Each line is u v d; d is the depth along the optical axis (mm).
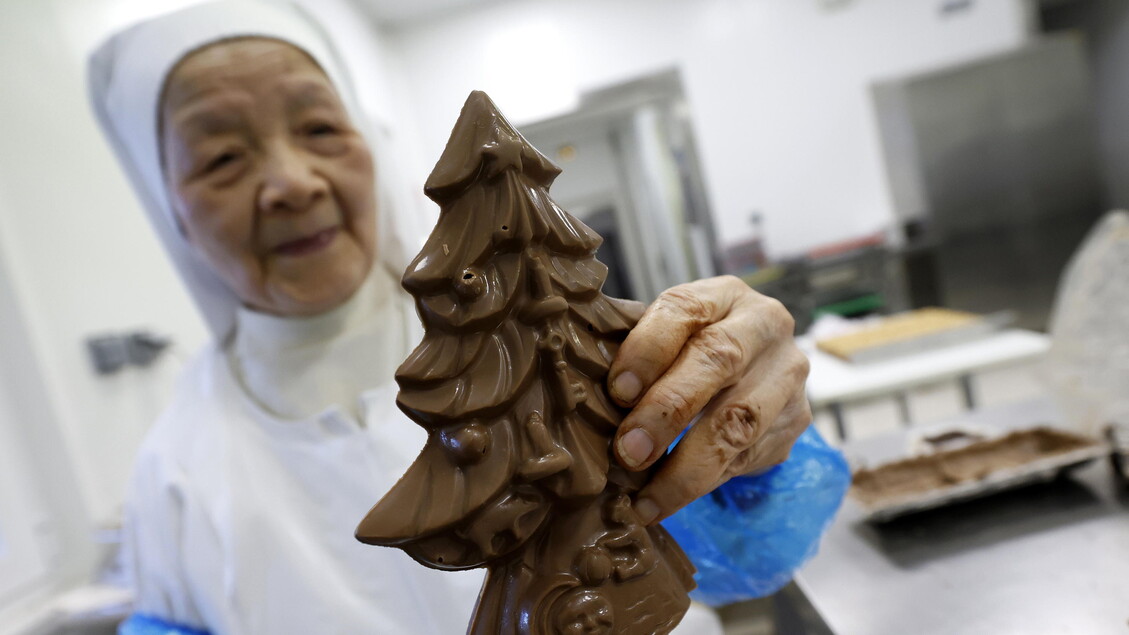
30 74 1351
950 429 1118
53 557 1284
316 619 771
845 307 3271
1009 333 1809
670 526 602
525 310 393
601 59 3717
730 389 463
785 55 3734
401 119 3385
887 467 971
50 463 1285
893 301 3426
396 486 365
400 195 1009
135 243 1604
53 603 1220
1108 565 666
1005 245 3535
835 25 3713
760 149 3799
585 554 386
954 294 3549
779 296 3314
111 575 1264
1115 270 897
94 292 1438
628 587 398
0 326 1250
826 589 747
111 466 1408
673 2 3686
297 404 884
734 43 3729
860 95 3754
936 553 775
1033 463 835
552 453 370
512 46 3703
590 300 428
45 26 1404
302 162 789
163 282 1693
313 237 816
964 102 3467
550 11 3668
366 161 852
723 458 437
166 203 861
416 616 793
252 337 904
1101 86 4605
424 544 363
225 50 757
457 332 380
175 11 772
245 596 775
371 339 910
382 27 3650
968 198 3521
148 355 1539
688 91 3762
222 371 937
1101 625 582
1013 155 3479
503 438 373
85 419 1355
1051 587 654
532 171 413
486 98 412
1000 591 670
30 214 1301
